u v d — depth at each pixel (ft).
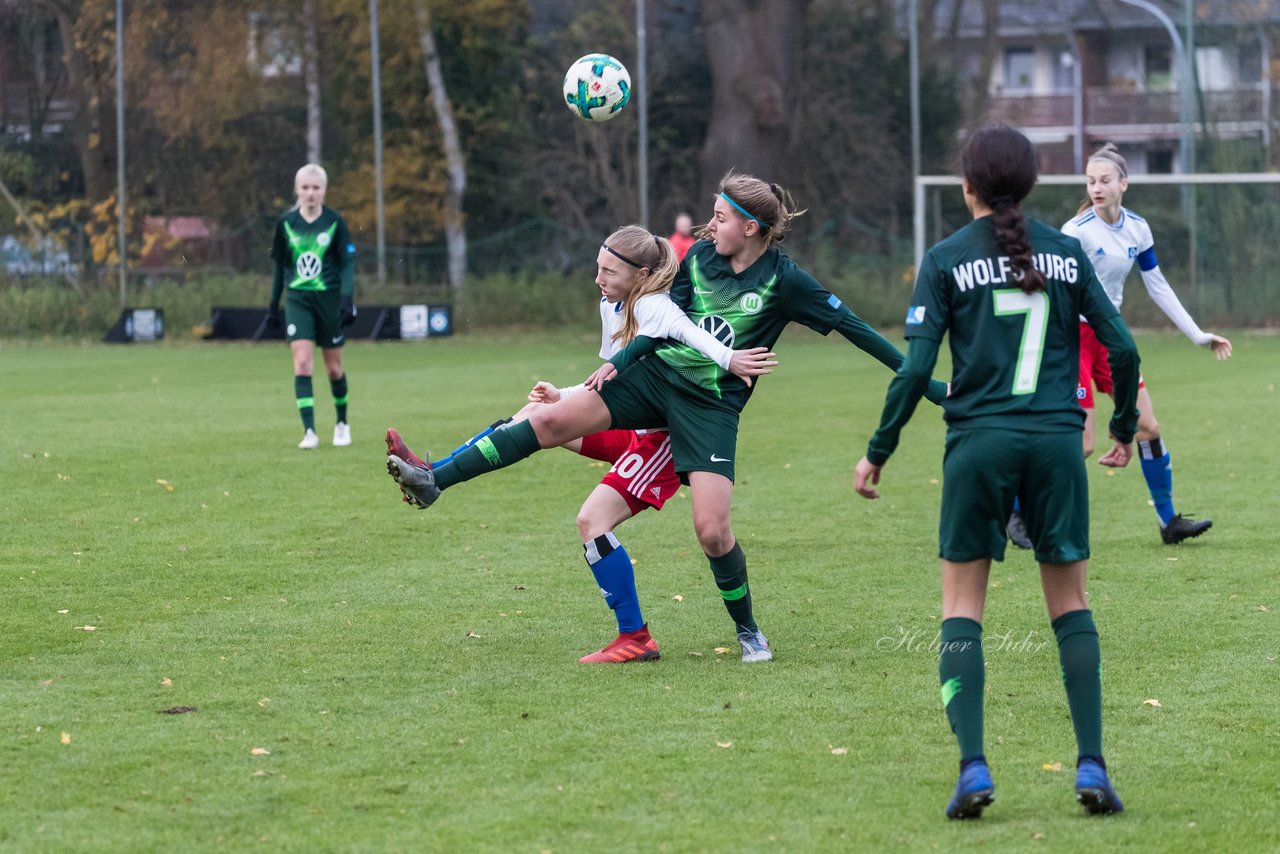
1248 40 327.26
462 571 74.43
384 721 48.78
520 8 362.53
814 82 344.28
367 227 338.13
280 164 335.47
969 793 39.11
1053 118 378.94
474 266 341.41
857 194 347.97
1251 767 44.42
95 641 59.41
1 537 81.97
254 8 326.44
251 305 291.38
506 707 50.55
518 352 246.47
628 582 57.26
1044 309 41.29
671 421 56.75
